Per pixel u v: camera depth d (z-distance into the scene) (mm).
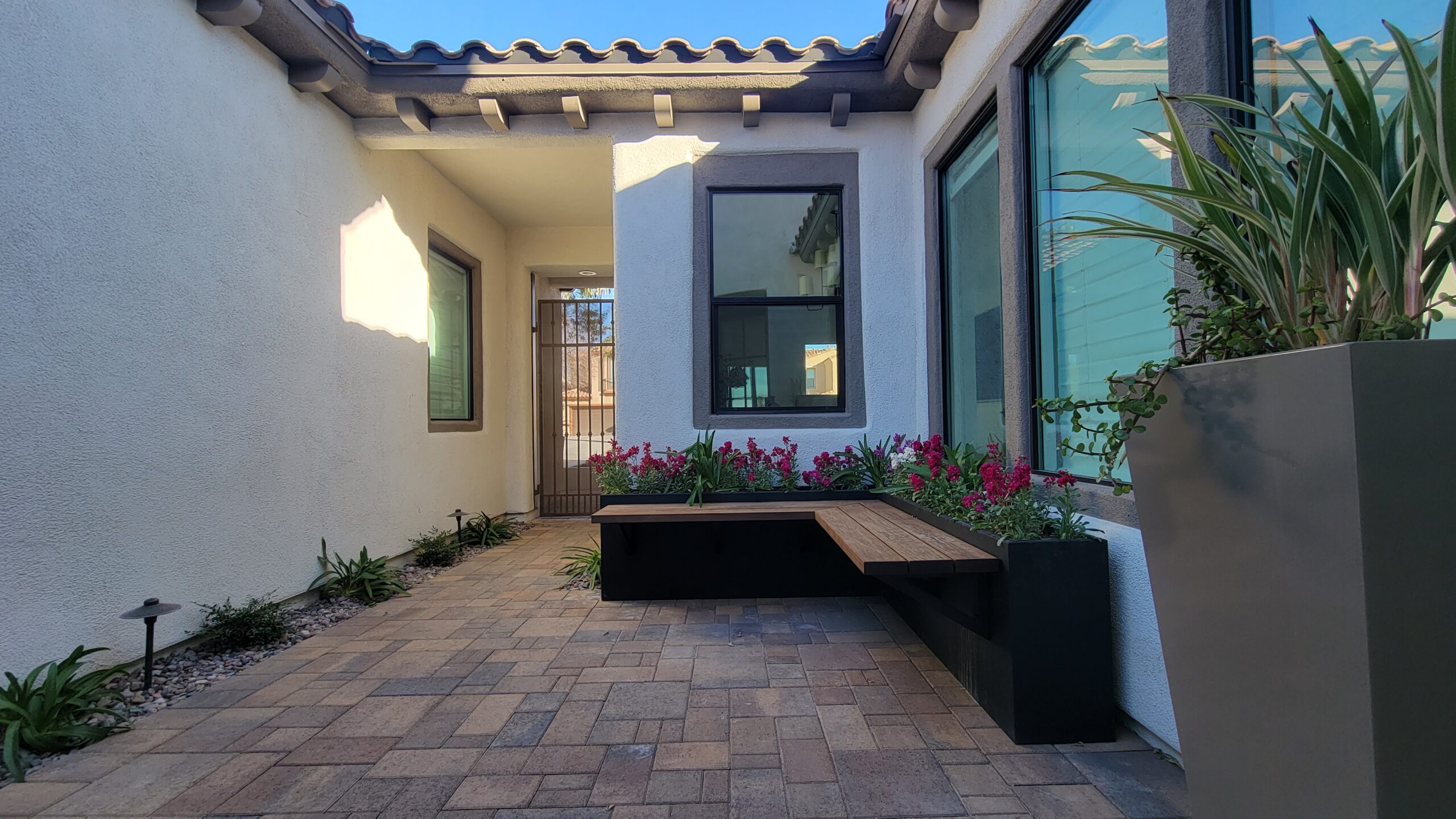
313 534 3939
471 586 4410
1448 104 915
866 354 4426
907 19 3760
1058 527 2330
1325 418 950
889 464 4180
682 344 4461
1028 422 2990
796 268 4578
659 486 4160
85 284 2576
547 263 7207
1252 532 1104
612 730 2279
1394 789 893
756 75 4172
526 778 1973
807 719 2342
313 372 3959
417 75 4141
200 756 2121
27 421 2375
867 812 1782
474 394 6465
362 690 2645
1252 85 1860
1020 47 2965
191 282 3059
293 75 3758
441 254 5930
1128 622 2172
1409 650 896
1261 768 1096
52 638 2451
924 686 2631
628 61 4188
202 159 3129
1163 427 1326
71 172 2525
